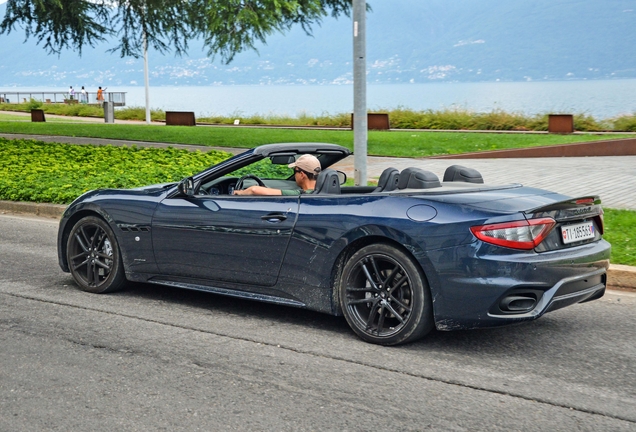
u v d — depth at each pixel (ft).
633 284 24.07
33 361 16.80
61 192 40.57
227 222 19.89
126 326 19.54
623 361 16.94
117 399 14.58
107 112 132.87
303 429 13.17
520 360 16.96
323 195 18.98
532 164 60.29
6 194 41.75
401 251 17.38
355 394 14.82
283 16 77.82
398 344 17.79
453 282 16.65
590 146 69.05
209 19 76.48
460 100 416.87
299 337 18.61
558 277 16.74
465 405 14.29
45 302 21.99
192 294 23.09
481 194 17.80
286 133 90.63
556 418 13.70
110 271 22.61
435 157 65.21
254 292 20.02
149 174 48.60
